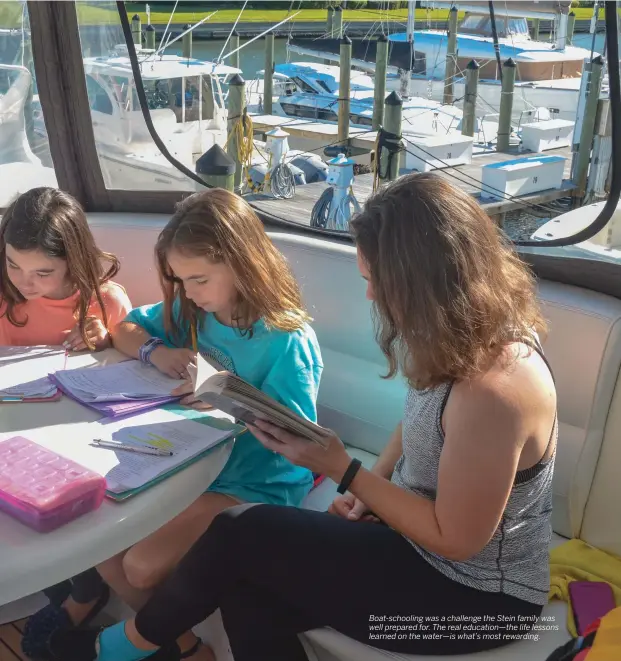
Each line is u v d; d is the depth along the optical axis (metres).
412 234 1.19
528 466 1.26
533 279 1.43
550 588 1.51
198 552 1.39
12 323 1.98
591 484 1.71
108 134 2.79
